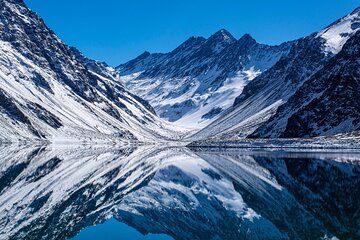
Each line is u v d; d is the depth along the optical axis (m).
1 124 199.12
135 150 187.12
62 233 32.19
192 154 149.00
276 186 57.94
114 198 50.16
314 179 63.47
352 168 77.50
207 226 35.44
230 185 60.88
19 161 97.94
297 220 36.28
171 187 60.69
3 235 31.14
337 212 39.03
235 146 192.50
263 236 31.41
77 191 54.16
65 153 142.38
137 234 32.44
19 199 46.28
